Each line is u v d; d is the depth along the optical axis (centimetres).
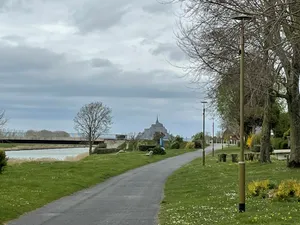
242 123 1594
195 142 9812
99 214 1752
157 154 7106
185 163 5444
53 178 3055
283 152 5291
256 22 1581
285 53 1630
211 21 1869
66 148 11106
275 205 1666
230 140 11756
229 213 1577
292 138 3177
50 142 10275
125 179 3428
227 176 3141
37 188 2506
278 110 5853
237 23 1719
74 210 1870
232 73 2202
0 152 3341
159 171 4241
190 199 2088
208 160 5553
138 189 2719
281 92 3253
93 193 2514
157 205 2006
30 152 8938
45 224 1537
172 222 1473
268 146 3941
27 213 1789
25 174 3284
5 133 9850
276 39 1612
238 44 1830
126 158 5972
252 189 2003
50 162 4797
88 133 8738
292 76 2327
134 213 1766
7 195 2153
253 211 1559
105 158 5994
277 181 2347
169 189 2664
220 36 1872
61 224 1534
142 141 9275
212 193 2239
